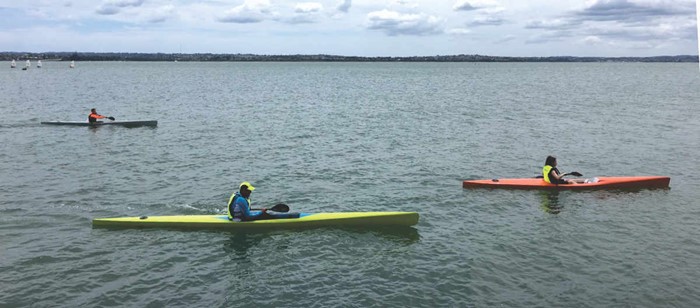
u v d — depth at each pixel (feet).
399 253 41.32
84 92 206.59
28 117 121.19
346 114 133.90
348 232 45.98
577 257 40.16
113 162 71.92
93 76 367.66
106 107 148.05
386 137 95.66
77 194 56.24
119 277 36.78
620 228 46.52
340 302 33.58
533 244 42.88
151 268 38.37
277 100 178.29
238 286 35.78
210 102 167.84
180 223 46.50
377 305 33.22
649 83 296.30
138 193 57.16
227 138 93.25
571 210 51.72
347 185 61.26
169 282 36.22
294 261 39.96
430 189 59.52
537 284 35.81
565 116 128.36
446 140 92.27
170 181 62.28
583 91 226.17
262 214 47.19
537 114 133.18
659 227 46.73
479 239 44.14
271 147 84.74
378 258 40.42
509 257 40.29
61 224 47.01
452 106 156.35
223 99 180.45
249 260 40.11
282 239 44.34
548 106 155.12
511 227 47.03
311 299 34.01
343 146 86.17
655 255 40.45
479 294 34.53
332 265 39.22
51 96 183.62
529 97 192.03
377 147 85.40
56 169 67.31
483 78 385.50
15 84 252.83
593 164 73.10
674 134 98.27
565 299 33.81
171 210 51.65
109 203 53.47
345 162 73.56
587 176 66.59
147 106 152.25
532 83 303.07
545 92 220.23
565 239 43.93
